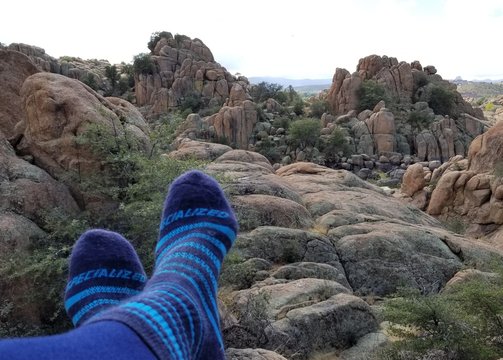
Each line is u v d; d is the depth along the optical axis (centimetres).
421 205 3391
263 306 915
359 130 7119
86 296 229
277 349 887
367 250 1409
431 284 1370
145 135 1062
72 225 762
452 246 1572
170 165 888
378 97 7656
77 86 982
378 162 6781
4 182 812
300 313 970
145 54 8575
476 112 8438
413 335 900
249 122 7119
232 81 8650
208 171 1071
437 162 6512
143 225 804
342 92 7906
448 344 846
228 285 1069
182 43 8962
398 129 7312
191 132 6812
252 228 1352
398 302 942
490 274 1355
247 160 1992
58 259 704
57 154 911
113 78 9025
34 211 807
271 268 1230
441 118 7588
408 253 1437
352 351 965
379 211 1778
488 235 2766
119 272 240
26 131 955
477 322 899
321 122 7562
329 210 1672
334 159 6706
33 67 1215
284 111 8031
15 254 704
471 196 2923
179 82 8300
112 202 884
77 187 886
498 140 2984
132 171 905
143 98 8338
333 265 1348
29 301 691
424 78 8275
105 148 883
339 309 1005
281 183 1686
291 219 1442
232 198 1366
